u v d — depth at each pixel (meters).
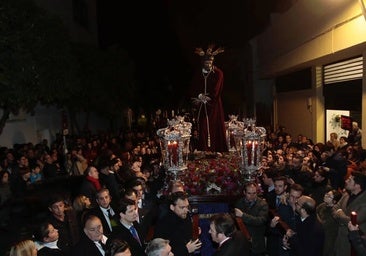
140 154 13.17
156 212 6.79
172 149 7.42
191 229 5.88
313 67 16.58
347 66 13.82
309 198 5.91
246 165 7.46
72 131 23.98
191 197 7.27
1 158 11.48
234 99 32.09
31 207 6.26
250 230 6.89
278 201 7.23
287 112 21.48
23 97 11.84
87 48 21.84
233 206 7.31
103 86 23.09
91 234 5.03
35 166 10.80
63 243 5.71
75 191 9.75
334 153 9.23
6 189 9.12
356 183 6.05
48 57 12.66
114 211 6.85
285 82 22.06
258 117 26.19
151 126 27.17
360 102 12.79
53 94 13.53
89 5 31.22
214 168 7.72
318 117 16.50
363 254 5.27
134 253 5.29
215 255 4.86
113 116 27.17
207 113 8.80
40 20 12.40
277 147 13.55
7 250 5.19
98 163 10.53
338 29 11.90
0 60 11.14
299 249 5.85
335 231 6.31
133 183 6.96
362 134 11.94
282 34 18.78
